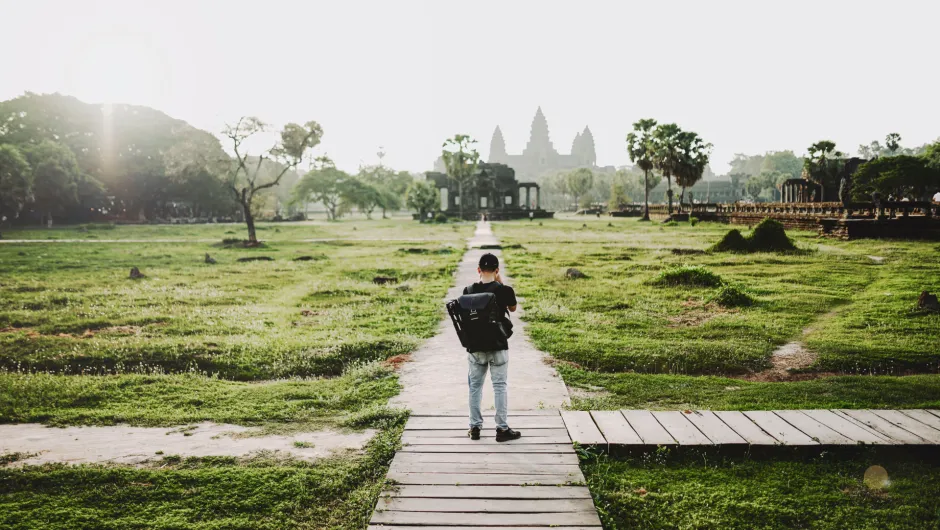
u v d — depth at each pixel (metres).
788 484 5.20
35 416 7.29
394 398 7.76
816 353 10.08
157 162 86.81
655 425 6.29
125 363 10.23
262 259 30.23
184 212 101.81
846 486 5.18
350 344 10.92
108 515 4.90
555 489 4.98
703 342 10.74
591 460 5.66
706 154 69.56
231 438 6.53
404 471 5.34
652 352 10.04
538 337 11.48
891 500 4.93
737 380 8.51
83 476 5.49
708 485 5.23
